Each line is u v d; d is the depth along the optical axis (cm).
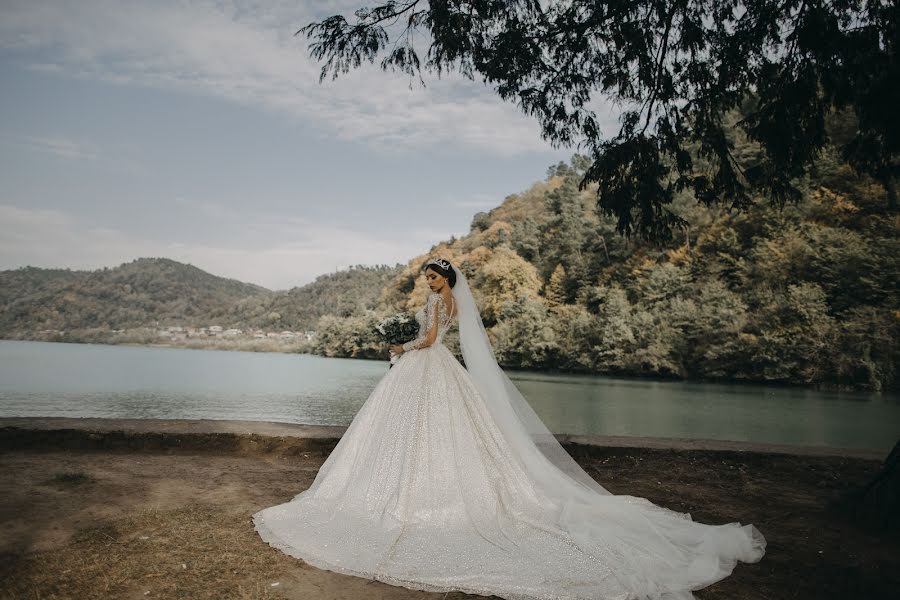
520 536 319
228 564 278
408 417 362
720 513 408
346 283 19775
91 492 386
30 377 3481
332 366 5800
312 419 1792
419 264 9275
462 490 341
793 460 573
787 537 357
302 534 313
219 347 14062
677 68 680
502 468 359
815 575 298
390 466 349
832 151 3509
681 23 650
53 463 466
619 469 543
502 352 5006
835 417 2011
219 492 406
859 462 570
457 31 646
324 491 357
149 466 476
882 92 578
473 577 271
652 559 298
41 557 273
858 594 276
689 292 4119
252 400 2395
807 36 574
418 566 282
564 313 5153
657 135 712
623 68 697
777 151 663
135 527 321
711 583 283
